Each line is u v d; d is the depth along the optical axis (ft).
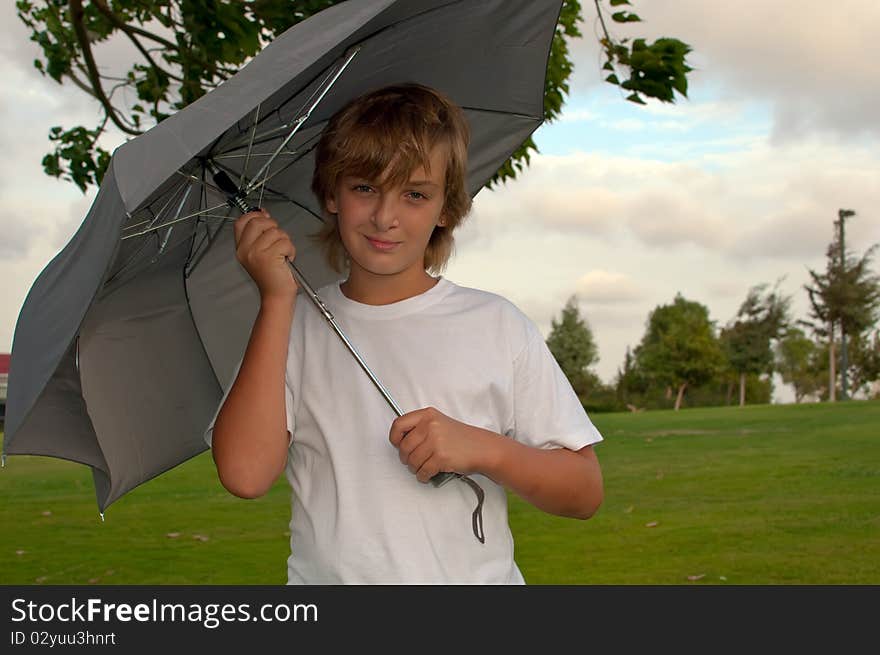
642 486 34.30
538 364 6.31
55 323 5.47
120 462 7.23
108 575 21.79
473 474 6.18
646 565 21.90
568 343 155.94
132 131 17.62
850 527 25.79
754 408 68.85
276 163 7.16
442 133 6.09
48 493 34.94
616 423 61.41
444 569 5.84
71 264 5.70
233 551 24.53
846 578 20.24
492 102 7.82
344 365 6.27
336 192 6.19
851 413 59.57
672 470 38.22
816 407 65.98
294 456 6.37
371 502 5.92
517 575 6.26
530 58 7.53
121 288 7.00
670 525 26.73
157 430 7.39
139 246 6.56
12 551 24.57
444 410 6.09
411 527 5.85
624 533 25.72
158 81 16.89
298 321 6.57
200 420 7.63
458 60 7.27
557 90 18.29
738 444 46.52
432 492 5.91
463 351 6.20
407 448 5.62
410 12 6.46
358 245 6.07
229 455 5.93
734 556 22.67
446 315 6.31
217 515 29.78
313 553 6.00
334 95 6.91
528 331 6.40
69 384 6.93
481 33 7.11
